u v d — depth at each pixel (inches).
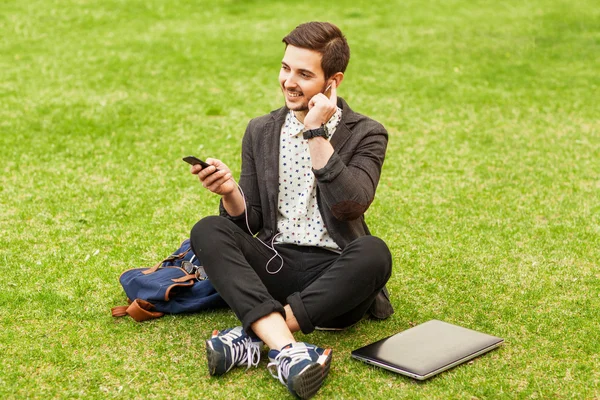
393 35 474.9
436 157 266.1
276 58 412.5
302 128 136.7
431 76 385.7
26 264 172.2
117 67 385.4
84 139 279.6
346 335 139.8
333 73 132.3
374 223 202.7
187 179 238.7
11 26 468.1
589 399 117.3
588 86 372.5
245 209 139.8
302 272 136.9
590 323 144.2
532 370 126.1
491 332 140.9
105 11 515.5
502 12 547.2
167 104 328.2
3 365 126.8
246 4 557.3
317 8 551.8
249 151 143.2
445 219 206.2
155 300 145.1
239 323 143.4
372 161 134.6
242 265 126.1
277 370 118.6
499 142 285.3
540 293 158.2
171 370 125.8
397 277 167.3
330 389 119.4
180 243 186.7
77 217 203.8
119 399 116.7
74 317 146.3
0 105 319.3
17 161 253.1
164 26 483.8
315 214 137.4
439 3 576.4
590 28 497.4
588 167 256.2
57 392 118.6
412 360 125.0
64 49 421.7
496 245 187.0
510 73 395.2
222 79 371.6
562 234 194.9
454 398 116.8
